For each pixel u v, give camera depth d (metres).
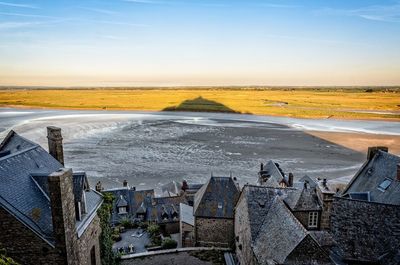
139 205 49.00
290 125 131.25
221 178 37.56
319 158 78.50
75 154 81.50
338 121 143.88
